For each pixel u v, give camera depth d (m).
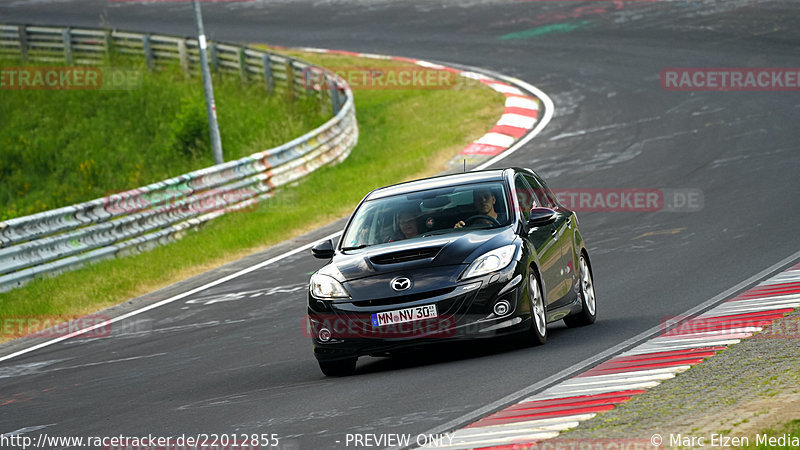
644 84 98.19
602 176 68.44
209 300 49.97
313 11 156.88
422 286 30.42
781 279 38.44
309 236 62.38
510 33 130.50
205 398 30.53
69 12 165.25
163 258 61.56
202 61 83.56
